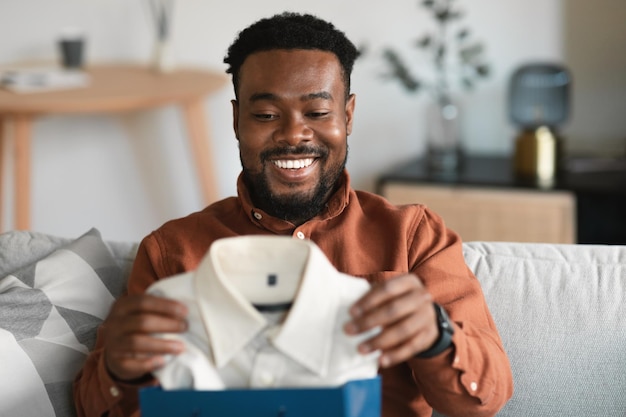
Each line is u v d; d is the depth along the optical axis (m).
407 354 1.08
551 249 1.54
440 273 1.37
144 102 2.96
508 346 1.45
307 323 1.04
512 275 1.51
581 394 1.42
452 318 1.32
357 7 3.32
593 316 1.44
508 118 3.06
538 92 2.95
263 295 1.08
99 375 1.22
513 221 2.88
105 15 3.65
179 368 1.04
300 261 1.07
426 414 1.38
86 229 3.84
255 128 1.37
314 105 1.35
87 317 1.50
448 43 3.26
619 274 1.48
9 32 3.73
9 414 1.32
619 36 3.08
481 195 2.90
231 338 1.05
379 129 3.40
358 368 1.06
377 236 1.42
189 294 1.08
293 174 1.38
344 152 1.41
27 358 1.37
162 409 0.99
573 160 3.03
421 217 1.44
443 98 3.11
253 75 1.36
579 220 2.82
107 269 1.60
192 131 3.28
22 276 1.52
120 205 3.80
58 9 3.68
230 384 1.07
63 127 3.75
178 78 3.28
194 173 3.72
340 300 1.06
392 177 3.00
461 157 3.16
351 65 1.44
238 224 1.46
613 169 2.99
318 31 1.37
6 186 3.73
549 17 3.13
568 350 1.43
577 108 3.17
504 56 3.21
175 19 3.58
